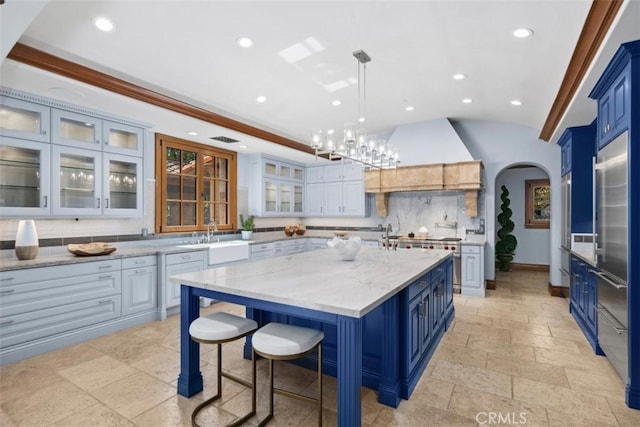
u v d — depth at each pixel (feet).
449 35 8.69
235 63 9.84
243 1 7.20
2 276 9.31
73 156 11.42
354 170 21.42
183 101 12.18
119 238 13.71
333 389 8.11
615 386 8.25
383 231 21.24
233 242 17.72
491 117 16.70
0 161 10.03
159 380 8.50
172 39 8.38
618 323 8.04
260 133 16.17
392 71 10.89
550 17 7.63
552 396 7.82
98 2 6.86
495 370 9.10
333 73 10.96
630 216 7.39
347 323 5.78
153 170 14.99
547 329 12.21
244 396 7.81
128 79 10.25
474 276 16.94
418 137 17.90
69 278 10.68
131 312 12.41
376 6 7.55
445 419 6.97
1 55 6.24
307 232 24.48
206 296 7.51
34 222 11.27
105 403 7.48
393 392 7.41
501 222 24.27
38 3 5.41
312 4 7.43
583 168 13.62
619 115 7.95
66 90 9.86
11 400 7.59
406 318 7.79
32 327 9.87
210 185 18.06
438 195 19.35
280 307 6.44
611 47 7.35
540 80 10.99
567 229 14.62
